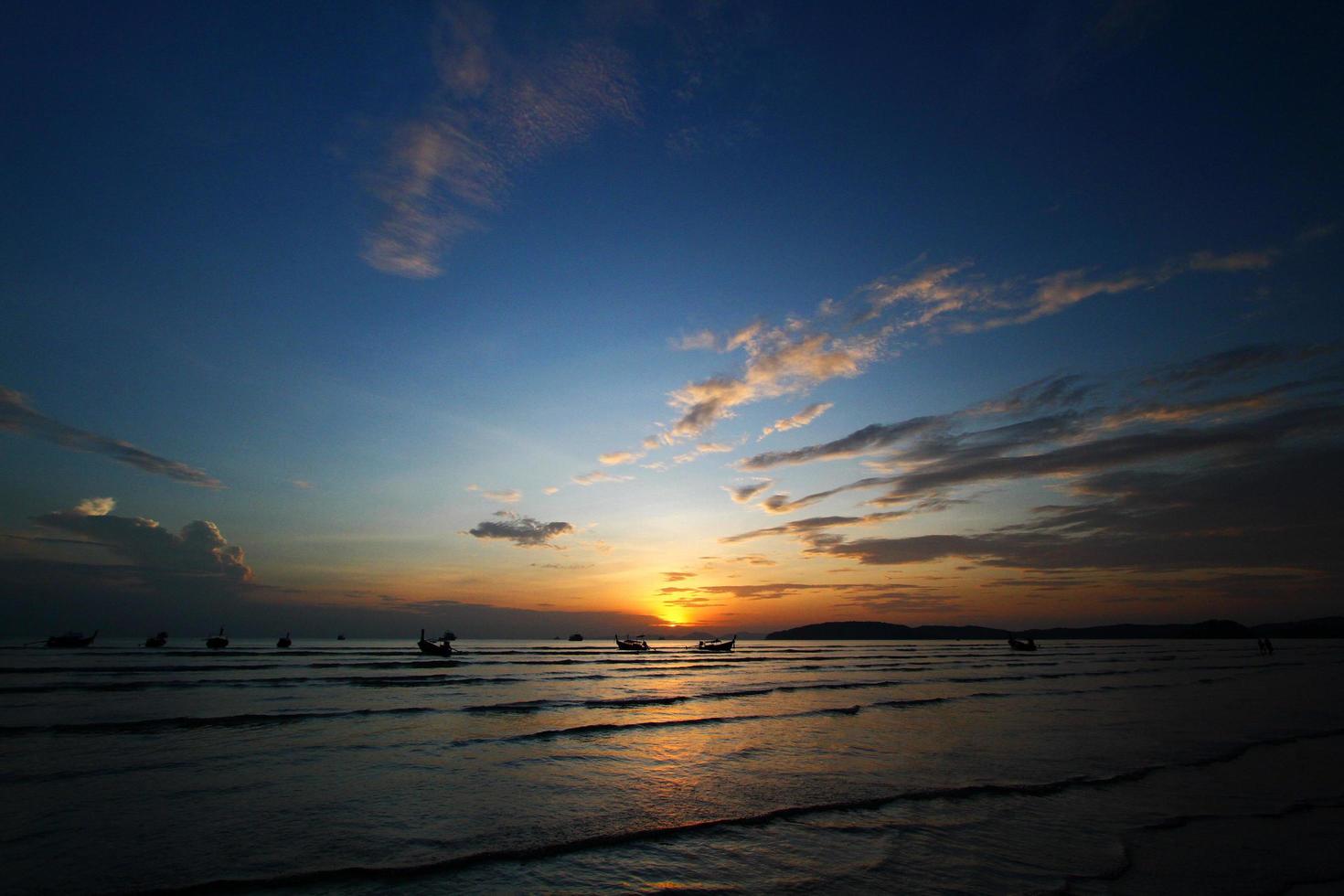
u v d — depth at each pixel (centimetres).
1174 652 11244
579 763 1802
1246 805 1400
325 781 1552
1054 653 11181
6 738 2064
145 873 966
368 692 3719
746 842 1152
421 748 1988
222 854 1050
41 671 4734
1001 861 1060
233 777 1574
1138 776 1667
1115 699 3572
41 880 936
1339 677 5056
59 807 1294
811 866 1038
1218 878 995
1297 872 1020
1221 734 2339
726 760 1878
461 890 925
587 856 1073
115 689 3556
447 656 8125
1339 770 1753
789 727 2509
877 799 1439
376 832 1170
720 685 4556
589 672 5878
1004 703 3353
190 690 3606
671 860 1057
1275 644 16412
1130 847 1134
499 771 1695
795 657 9631
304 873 974
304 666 6034
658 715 2861
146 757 1800
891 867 1034
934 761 1869
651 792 1501
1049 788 1534
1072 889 948
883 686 4497
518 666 6750
